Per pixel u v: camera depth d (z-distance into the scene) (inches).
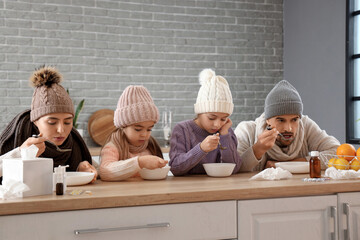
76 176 57.0
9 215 44.2
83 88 162.7
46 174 49.4
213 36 178.7
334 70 158.6
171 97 172.9
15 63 155.6
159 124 171.5
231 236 52.4
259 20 185.2
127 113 65.8
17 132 63.7
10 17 155.4
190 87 175.2
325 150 81.1
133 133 67.3
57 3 160.2
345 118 152.7
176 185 57.2
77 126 157.4
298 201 55.4
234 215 52.6
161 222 49.6
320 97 165.9
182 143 72.4
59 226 45.9
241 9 182.5
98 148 153.5
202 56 177.0
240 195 52.8
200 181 61.8
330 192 57.1
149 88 170.6
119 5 167.2
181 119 173.6
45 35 158.7
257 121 85.5
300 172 70.7
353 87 152.8
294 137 81.0
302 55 176.2
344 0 153.6
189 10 175.8
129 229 48.2
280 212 54.6
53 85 61.3
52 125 60.7
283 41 188.5
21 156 51.9
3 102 154.0
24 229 44.6
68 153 67.9
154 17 171.3
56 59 159.9
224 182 60.1
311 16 170.7
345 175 61.3
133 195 48.4
